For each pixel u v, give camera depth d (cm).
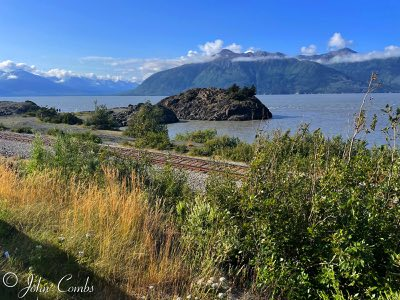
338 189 507
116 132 4250
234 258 567
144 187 864
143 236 604
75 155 1074
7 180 866
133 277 504
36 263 502
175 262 534
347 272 428
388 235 456
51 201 755
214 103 8506
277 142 654
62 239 571
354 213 459
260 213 519
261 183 570
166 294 484
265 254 500
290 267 471
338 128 4362
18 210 685
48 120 5512
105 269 510
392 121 545
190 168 1642
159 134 2950
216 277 518
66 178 942
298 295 456
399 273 422
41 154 1152
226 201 638
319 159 546
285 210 514
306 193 535
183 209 720
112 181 834
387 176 526
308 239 489
